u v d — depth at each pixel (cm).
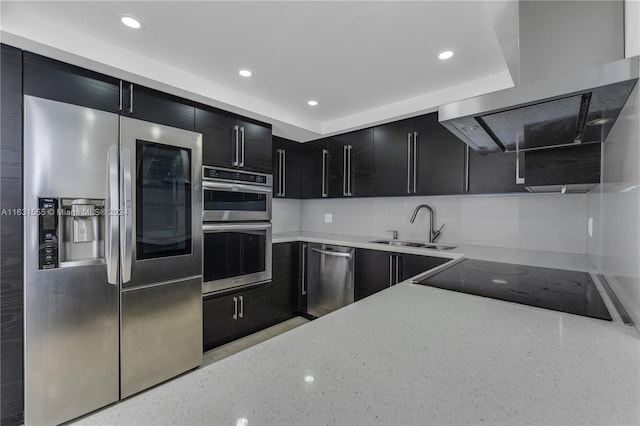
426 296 96
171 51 175
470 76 205
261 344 61
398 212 301
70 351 155
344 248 275
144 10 140
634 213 74
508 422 38
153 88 195
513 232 230
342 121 297
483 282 115
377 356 56
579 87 79
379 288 248
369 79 210
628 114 82
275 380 47
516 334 66
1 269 141
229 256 241
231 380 47
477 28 152
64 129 153
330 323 73
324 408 41
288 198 346
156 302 186
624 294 84
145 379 181
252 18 146
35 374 146
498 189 212
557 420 39
